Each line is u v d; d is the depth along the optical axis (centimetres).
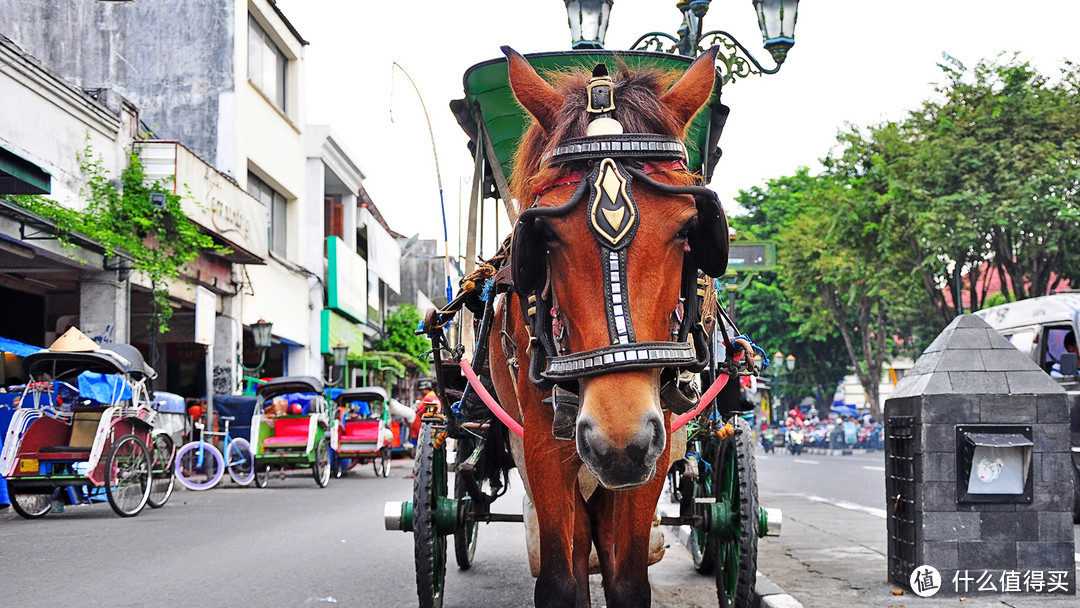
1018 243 2788
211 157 2328
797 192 4900
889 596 579
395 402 2567
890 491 623
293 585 698
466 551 770
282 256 2752
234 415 2041
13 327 1906
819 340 5131
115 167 1778
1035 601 552
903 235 3084
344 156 3125
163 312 1802
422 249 4903
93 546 901
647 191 345
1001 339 594
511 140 586
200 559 822
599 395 322
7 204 1320
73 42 2378
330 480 2000
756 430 2847
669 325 342
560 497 396
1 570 757
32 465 1148
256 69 2578
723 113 581
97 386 1212
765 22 1129
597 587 710
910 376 613
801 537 883
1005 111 2784
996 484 571
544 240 352
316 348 2917
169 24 2359
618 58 431
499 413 433
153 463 1320
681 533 952
